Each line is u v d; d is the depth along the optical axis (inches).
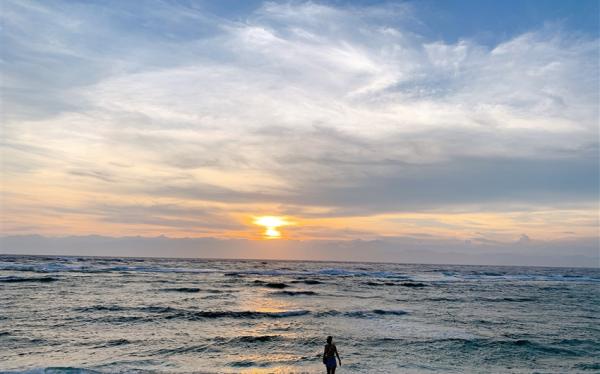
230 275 2689.5
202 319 979.9
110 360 624.1
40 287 1555.1
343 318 1044.5
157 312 1054.4
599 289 2400.3
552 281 3206.2
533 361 684.7
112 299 1289.4
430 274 3786.9
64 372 545.6
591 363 683.4
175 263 4756.4
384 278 2881.4
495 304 1454.2
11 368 570.6
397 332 877.2
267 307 1227.9
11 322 887.7
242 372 578.9
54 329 834.2
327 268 4667.8
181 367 595.2
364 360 655.8
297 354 687.7
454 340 805.2
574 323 1077.8
